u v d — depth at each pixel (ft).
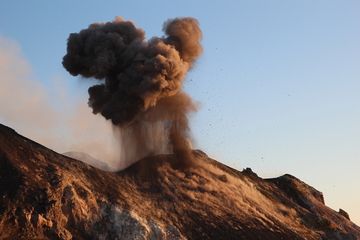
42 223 346.13
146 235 366.22
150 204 397.39
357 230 493.36
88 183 389.39
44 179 371.56
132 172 428.97
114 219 371.15
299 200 505.25
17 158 382.63
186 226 387.96
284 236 417.69
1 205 343.46
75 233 357.00
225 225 401.49
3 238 330.54
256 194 473.26
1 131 404.16
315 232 453.58
